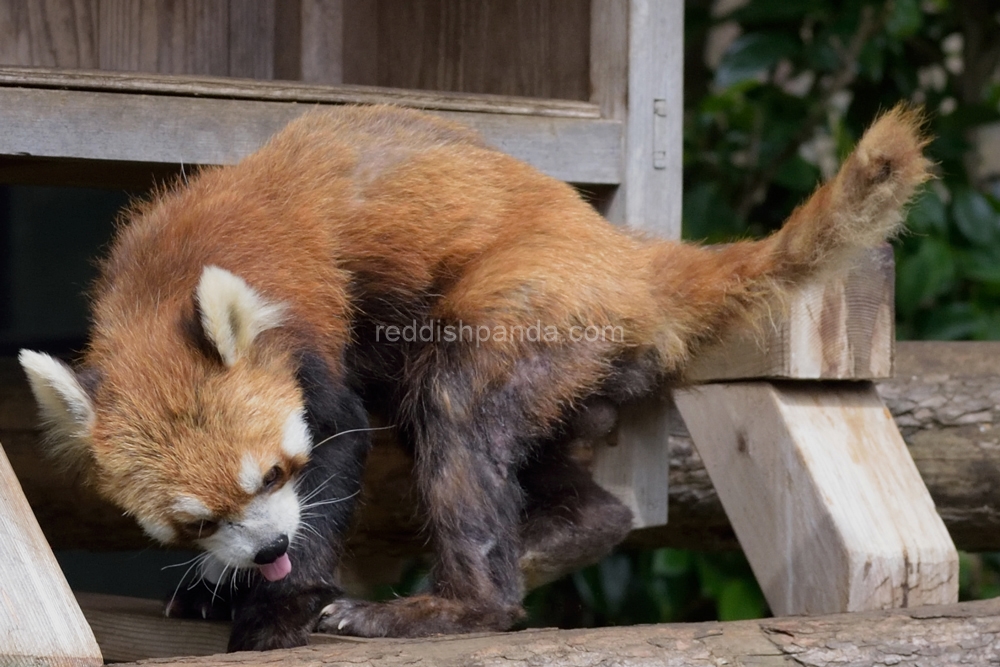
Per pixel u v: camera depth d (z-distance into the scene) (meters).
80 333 7.32
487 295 3.97
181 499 3.48
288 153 4.08
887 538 3.81
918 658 3.18
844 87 7.84
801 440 4.05
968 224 7.30
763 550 4.17
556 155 4.58
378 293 4.08
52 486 4.99
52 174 4.57
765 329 4.15
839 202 3.86
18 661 2.82
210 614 4.27
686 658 3.08
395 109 4.33
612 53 4.66
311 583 3.84
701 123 7.91
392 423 4.34
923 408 5.39
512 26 5.08
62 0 5.19
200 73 5.36
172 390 3.52
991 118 7.53
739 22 7.48
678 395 4.55
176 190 4.16
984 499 5.43
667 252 4.31
